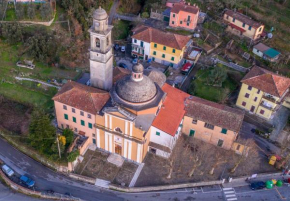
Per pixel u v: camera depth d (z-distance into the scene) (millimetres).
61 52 89625
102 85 73312
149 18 111000
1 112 77062
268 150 74812
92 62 70188
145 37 94125
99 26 64938
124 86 64688
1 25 91062
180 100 74000
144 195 65062
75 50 90812
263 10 108312
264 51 94562
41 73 85688
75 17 98250
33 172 67562
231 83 91375
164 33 94188
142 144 65250
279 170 70688
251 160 72125
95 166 68750
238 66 93688
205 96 86375
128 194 65000
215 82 89125
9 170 66438
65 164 66188
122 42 103938
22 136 71562
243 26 101188
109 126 66062
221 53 99875
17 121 75500
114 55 99062
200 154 72438
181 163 70438
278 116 83562
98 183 66125
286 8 108000
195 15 101250
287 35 100750
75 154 65438
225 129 70625
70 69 87750
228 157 72438
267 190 67438
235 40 101250
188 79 91938
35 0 97125
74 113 69312
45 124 66125
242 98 82500
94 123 68438
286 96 82938
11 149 71625
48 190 64312
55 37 90375
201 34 104438
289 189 68000
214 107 72812
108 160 69750
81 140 71812
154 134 69000
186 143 74688
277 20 104750
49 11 94438
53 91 82000
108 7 111562
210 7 113375
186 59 95938
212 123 71062
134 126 63188
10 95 80688
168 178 67375
